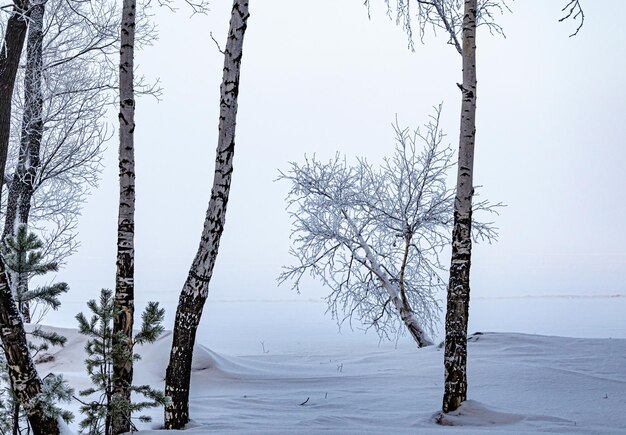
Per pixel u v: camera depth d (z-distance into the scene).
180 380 7.67
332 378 12.34
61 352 13.02
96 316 6.58
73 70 16.69
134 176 7.79
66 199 18.91
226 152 8.03
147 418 7.03
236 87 8.12
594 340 14.60
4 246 6.73
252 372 13.09
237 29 8.10
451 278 8.79
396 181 19.78
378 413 8.84
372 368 13.63
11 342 6.16
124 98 7.83
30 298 6.59
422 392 10.47
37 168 15.94
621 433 7.20
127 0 7.95
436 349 15.40
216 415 8.60
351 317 19.94
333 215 19.86
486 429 7.41
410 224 19.56
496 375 11.27
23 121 15.83
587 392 9.90
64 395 6.15
